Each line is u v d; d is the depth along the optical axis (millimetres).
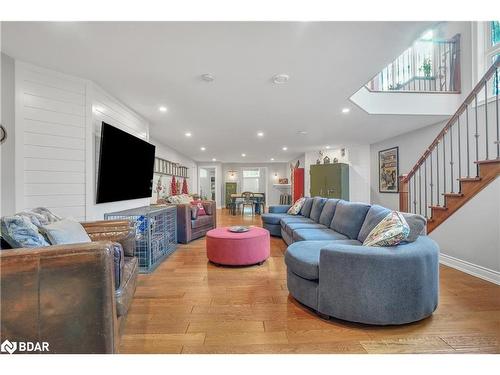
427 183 4348
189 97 3145
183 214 4398
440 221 3131
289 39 1947
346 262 1773
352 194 6375
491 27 3453
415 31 1871
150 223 3088
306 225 3758
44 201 2432
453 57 3953
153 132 5047
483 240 2637
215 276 2775
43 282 1116
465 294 2254
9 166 2225
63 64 2340
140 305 2096
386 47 2070
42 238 1493
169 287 2469
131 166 3410
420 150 4621
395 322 1721
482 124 3340
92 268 1144
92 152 2727
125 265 1919
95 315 1149
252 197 9320
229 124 4410
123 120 3396
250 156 9016
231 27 1792
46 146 2441
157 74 2531
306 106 3484
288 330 1729
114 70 2451
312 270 1925
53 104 2477
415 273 1750
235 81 2689
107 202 2959
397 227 1865
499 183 2490
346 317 1773
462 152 3633
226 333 1696
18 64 2270
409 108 3742
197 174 11062
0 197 2172
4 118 2195
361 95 3549
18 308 1105
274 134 5203
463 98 3725
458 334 1671
